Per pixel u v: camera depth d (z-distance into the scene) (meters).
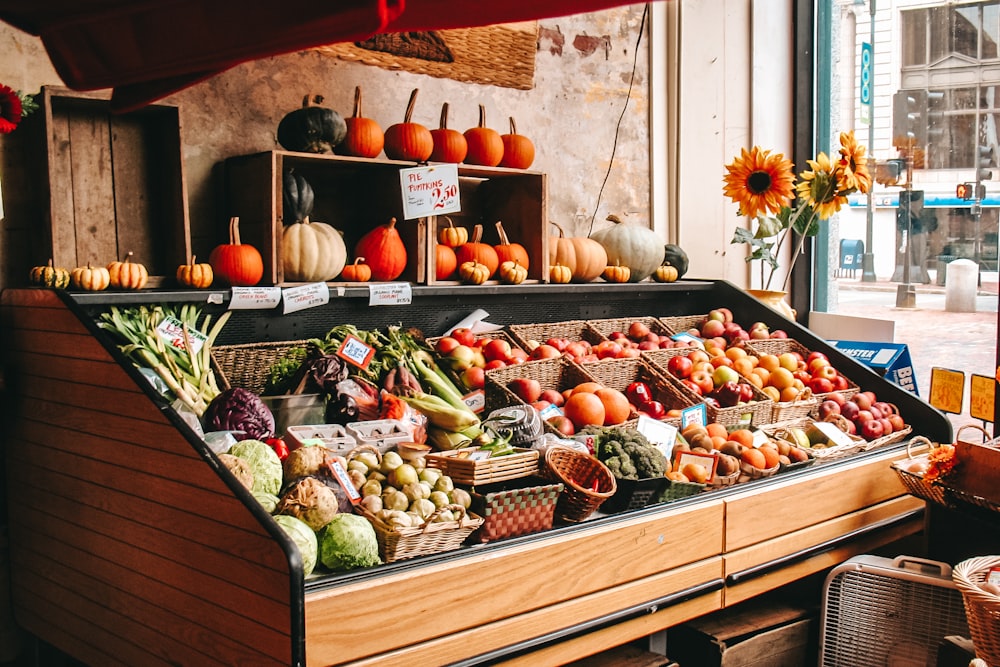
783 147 5.62
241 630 2.05
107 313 2.93
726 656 3.03
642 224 5.03
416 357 3.34
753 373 3.96
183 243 3.11
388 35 3.92
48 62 3.09
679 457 3.19
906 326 5.17
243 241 3.34
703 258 5.29
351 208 3.80
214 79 3.47
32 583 2.88
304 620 1.93
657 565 2.85
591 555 2.65
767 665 3.16
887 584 3.11
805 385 4.06
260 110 3.60
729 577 3.05
